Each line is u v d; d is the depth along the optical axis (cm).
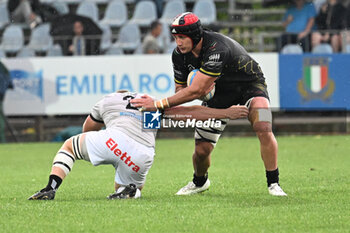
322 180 2644
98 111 2073
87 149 2009
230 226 1614
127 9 6047
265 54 4747
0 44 5669
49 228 1603
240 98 2192
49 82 4866
